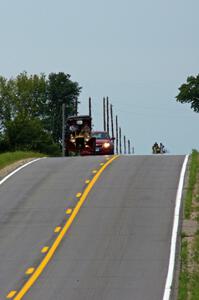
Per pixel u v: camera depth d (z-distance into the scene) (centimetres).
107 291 4569
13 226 6278
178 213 6462
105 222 6275
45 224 6291
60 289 4631
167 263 5156
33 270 5081
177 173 8069
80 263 5212
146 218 6353
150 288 4612
